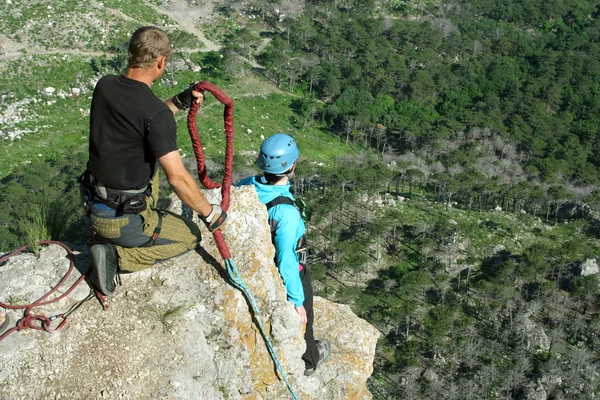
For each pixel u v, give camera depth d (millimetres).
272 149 5266
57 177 78125
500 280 64562
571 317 63156
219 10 135625
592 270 68938
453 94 128375
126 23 121625
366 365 7035
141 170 4379
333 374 6711
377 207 79000
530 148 113438
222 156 87375
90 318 4891
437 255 69812
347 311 7535
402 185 88625
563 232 80562
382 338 58031
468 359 54906
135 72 4242
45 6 119812
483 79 133875
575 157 111688
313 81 122750
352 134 111750
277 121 110438
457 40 144625
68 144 91562
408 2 160750
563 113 129125
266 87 118125
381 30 142625
